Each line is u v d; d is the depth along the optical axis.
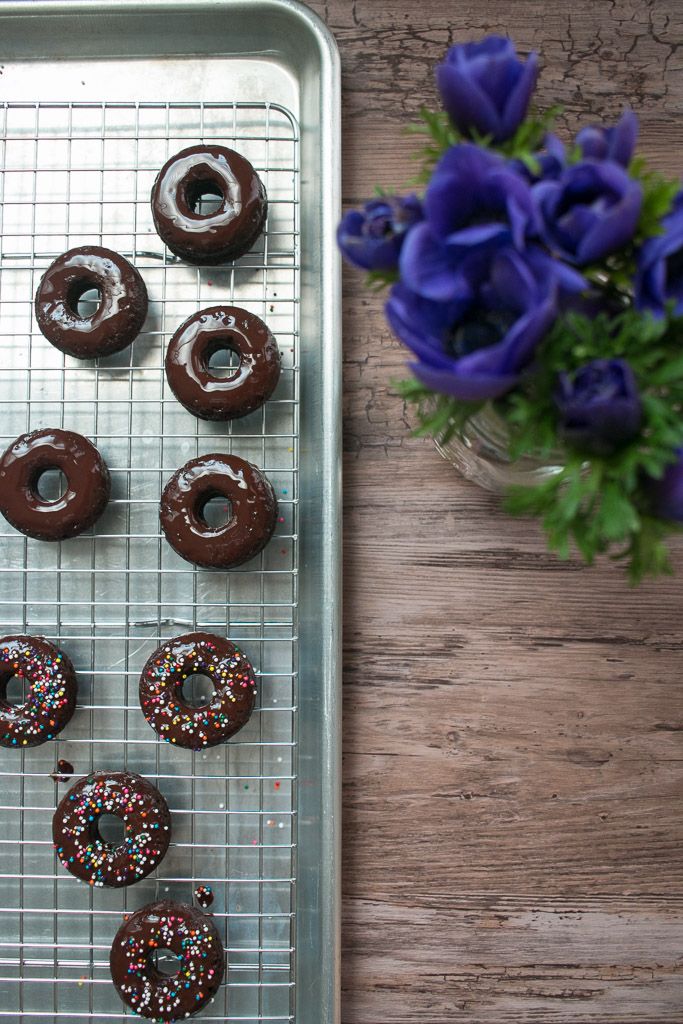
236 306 0.58
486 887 0.58
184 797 0.58
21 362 0.59
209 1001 0.56
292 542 0.58
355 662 0.58
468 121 0.42
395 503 0.58
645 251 0.41
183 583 0.58
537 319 0.39
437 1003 0.57
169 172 0.57
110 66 0.59
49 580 0.58
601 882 0.58
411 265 0.39
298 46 0.58
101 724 0.58
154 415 0.59
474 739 0.58
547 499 0.43
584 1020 0.57
